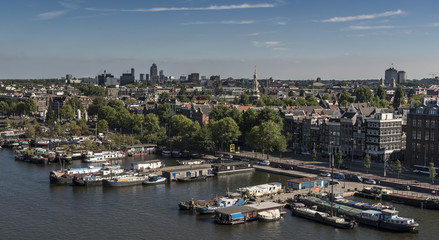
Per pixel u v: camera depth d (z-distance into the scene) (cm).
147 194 17475
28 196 17100
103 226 13800
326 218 14000
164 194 17450
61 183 19138
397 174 19712
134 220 14350
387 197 16475
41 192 17712
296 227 13788
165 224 13975
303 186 17775
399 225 13250
